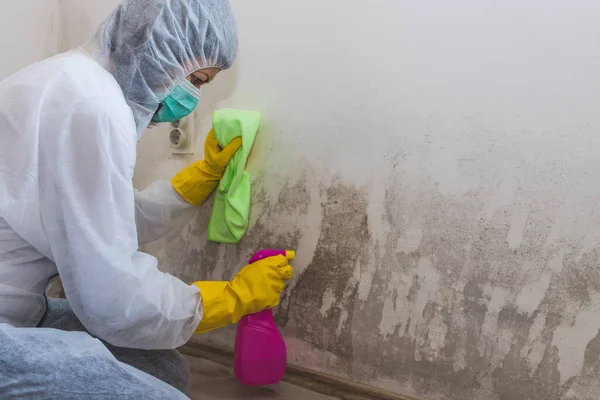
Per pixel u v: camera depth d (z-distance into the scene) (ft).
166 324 2.88
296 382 3.91
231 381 4.02
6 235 2.67
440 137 3.26
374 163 3.51
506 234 3.08
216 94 4.20
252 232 4.09
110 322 2.75
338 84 3.61
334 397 3.73
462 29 3.15
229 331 4.30
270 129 3.94
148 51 2.95
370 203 3.54
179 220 4.24
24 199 2.51
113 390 2.54
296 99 3.80
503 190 3.07
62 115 2.54
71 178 2.55
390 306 3.51
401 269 3.45
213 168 3.98
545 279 2.98
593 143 2.80
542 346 3.01
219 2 3.17
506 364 3.12
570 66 2.85
